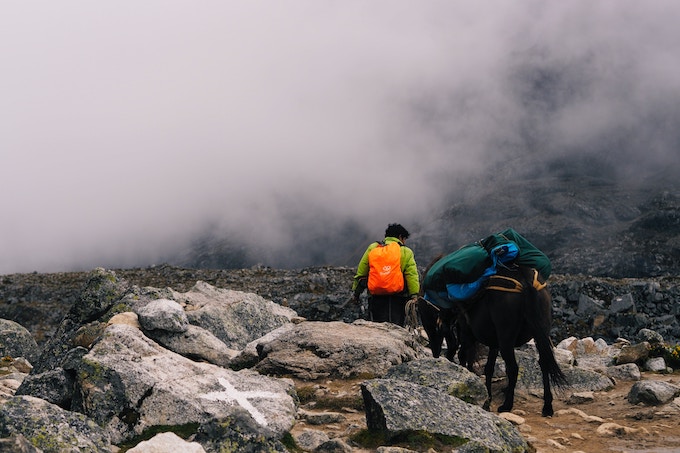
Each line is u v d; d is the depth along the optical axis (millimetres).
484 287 10266
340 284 38219
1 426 6527
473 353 11367
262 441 6605
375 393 7973
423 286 11500
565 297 31516
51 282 44875
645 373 13500
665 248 165750
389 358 11086
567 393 11367
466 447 7387
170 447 6164
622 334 28688
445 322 11531
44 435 6523
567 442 8438
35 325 38781
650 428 9039
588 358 14633
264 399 8398
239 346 13117
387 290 13258
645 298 31094
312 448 7543
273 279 39531
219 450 6484
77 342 11547
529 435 8727
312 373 10930
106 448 6793
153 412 7848
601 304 30625
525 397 11211
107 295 12867
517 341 10234
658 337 16062
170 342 11398
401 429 7555
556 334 29031
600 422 9422
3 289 43375
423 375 9469
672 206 177250
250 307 13922
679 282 34531
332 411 9500
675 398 10211
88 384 7984
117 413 7805
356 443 7699
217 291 14344
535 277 9992
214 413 7895
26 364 13766
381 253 13352
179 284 40406
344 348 11234
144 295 12977
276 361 11141
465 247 10883
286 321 14375
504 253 10188
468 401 9297
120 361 8281
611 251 170500
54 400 8523
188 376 8516
